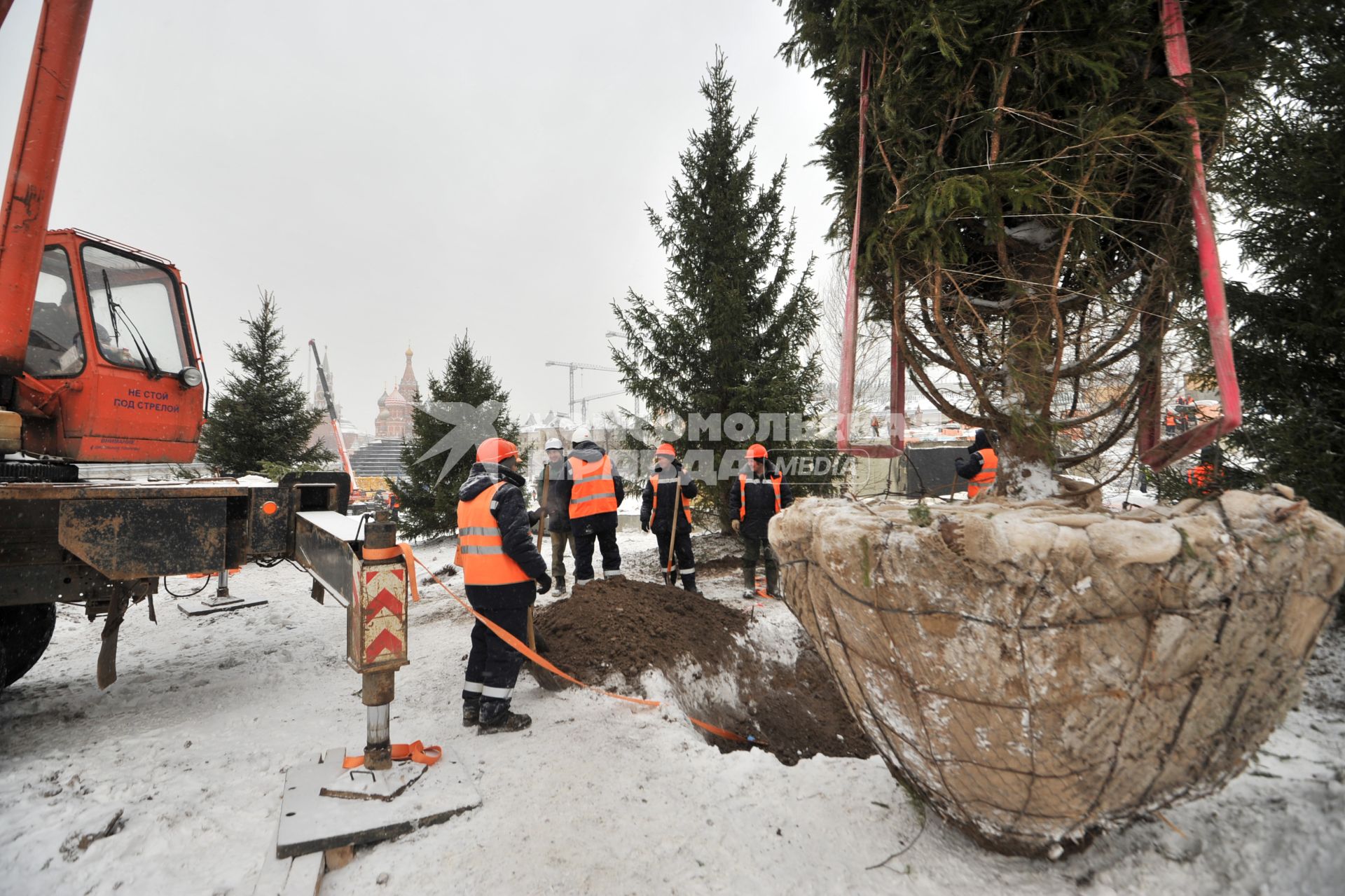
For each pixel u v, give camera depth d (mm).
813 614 2303
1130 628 1754
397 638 3000
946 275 2557
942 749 2082
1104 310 2518
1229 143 2396
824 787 2949
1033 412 2426
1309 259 4223
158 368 4961
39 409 4371
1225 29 2211
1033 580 1735
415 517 12852
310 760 3219
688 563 7324
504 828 2678
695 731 4141
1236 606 1761
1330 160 3977
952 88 2357
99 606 4340
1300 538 1791
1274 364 4492
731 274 10156
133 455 4789
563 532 7977
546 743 3533
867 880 2301
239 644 5996
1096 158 2201
